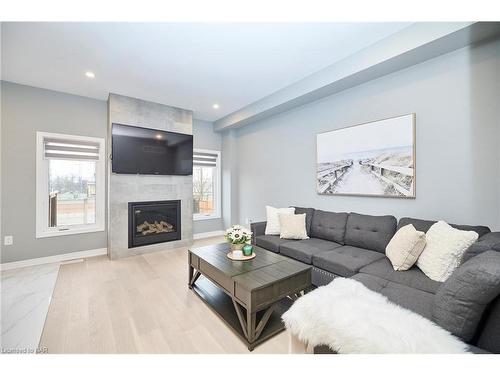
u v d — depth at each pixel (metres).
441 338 0.97
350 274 2.04
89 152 3.72
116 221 3.60
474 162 2.04
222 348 1.63
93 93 3.56
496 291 0.94
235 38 2.27
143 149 3.81
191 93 3.63
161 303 2.24
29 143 3.25
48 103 3.39
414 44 2.08
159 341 1.70
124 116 3.70
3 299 2.30
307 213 3.30
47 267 3.18
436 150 2.26
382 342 0.95
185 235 4.37
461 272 1.08
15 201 3.16
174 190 4.23
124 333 1.78
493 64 1.94
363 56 2.47
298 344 1.31
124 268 3.17
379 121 2.68
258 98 3.88
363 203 2.89
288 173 3.95
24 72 2.90
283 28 2.12
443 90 2.21
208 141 5.27
